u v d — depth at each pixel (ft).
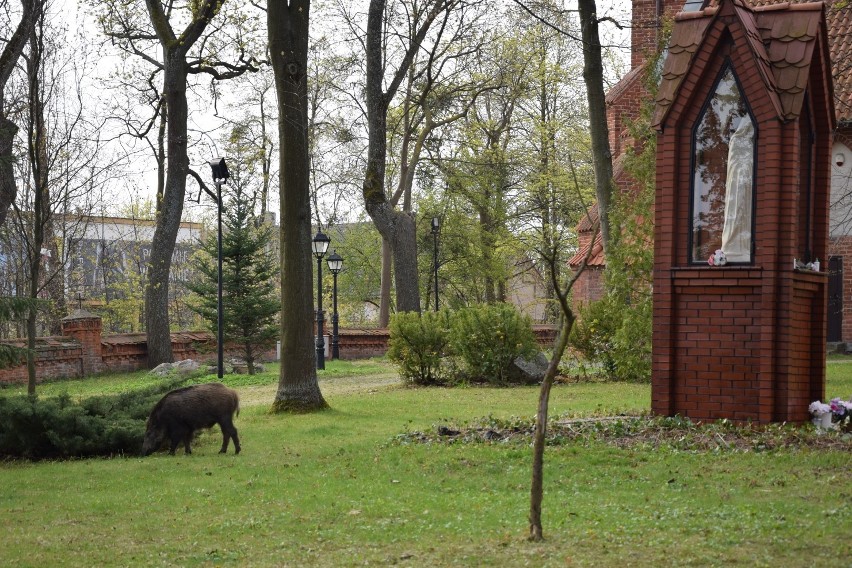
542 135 165.07
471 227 173.99
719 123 41.42
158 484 35.91
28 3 59.98
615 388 69.82
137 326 180.65
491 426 43.24
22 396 47.29
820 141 43.39
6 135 60.85
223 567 23.18
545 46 131.34
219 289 94.02
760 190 39.52
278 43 59.00
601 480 31.89
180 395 44.11
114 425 45.96
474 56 130.62
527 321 79.00
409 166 143.74
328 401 66.90
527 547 23.02
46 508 31.94
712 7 43.50
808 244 42.68
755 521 24.57
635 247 70.79
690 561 21.07
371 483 33.65
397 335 80.94
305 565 22.84
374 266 195.42
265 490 33.32
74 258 120.37
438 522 26.73
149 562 23.85
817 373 41.50
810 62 40.34
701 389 40.83
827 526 23.63
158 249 110.22
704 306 40.83
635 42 109.09
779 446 35.50
